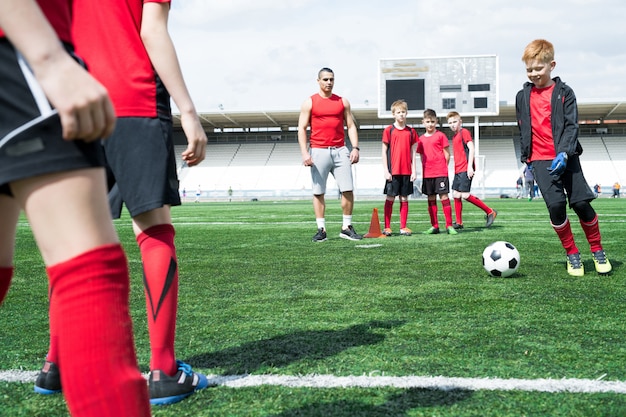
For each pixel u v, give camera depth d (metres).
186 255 5.89
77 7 1.93
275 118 44.88
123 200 1.98
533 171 4.27
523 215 13.07
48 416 1.73
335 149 7.13
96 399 0.98
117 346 1.01
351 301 3.38
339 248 6.31
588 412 1.68
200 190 41.50
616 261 5.00
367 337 2.55
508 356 2.24
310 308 3.21
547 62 4.09
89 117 0.91
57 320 1.00
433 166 8.01
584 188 4.13
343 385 1.91
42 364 2.26
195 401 1.80
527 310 3.08
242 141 47.97
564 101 3.99
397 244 6.62
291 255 5.76
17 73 0.94
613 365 2.12
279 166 43.56
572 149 3.95
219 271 4.72
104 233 1.02
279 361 2.21
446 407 1.71
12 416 1.73
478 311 3.06
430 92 32.34
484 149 42.50
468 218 11.98
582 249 6.01
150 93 1.90
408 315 2.99
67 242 0.98
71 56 1.04
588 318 2.88
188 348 2.42
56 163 0.94
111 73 1.86
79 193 0.98
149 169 1.86
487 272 4.33
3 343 2.57
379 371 2.06
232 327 2.78
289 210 18.42
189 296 3.63
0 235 1.15
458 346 2.38
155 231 1.93
